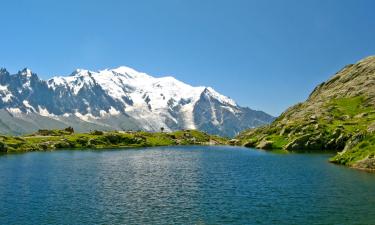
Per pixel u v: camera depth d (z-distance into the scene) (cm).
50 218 6278
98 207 7019
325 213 6322
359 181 9138
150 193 8362
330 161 13838
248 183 9538
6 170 12650
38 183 9812
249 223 5881
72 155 19688
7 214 6538
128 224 5916
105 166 14112
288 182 9481
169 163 15325
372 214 6203
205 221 6028
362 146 12800
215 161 15975
